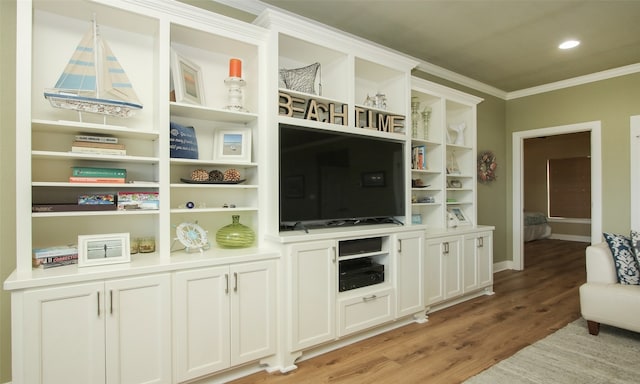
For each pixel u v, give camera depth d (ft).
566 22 10.05
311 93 9.09
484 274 12.66
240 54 8.57
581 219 25.49
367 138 9.80
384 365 7.52
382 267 9.62
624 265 8.82
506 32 10.67
